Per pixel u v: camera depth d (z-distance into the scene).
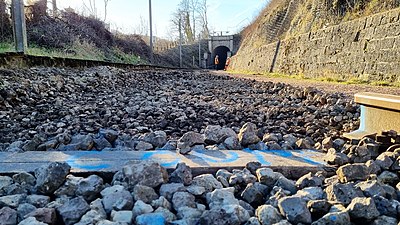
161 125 4.18
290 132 3.97
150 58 34.81
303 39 17.34
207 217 1.58
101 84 9.48
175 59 52.84
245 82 12.39
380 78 10.56
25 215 1.62
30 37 15.28
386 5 11.70
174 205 1.79
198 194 1.91
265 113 5.23
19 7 9.21
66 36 18.72
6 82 5.95
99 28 26.95
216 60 56.12
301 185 2.16
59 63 10.95
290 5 25.03
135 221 1.60
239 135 3.18
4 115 4.46
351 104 5.14
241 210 1.64
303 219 1.64
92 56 20.19
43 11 18.28
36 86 6.42
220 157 2.70
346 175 2.14
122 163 2.48
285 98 7.25
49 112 4.88
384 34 10.60
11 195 1.88
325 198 1.90
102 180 2.10
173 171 2.27
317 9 17.66
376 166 2.28
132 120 4.52
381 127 3.18
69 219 1.62
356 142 3.05
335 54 13.72
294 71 18.20
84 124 4.12
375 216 1.63
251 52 29.91
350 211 1.65
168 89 9.37
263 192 2.09
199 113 5.20
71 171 2.27
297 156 2.80
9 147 3.04
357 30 12.25
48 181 1.90
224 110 5.45
